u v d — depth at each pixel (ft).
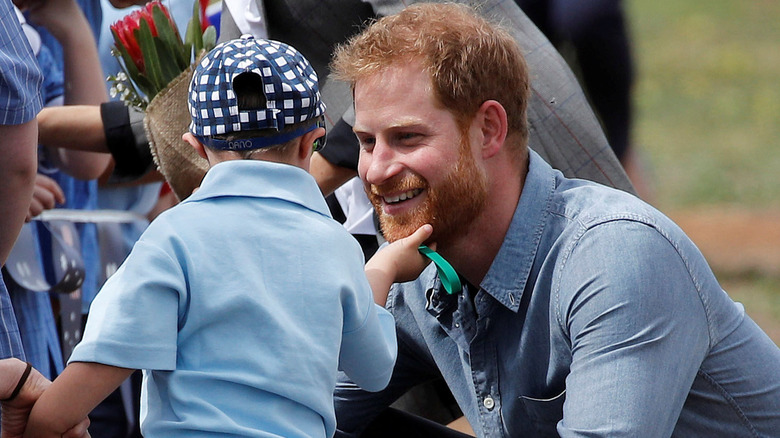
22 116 31.78
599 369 26.61
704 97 147.64
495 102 27.63
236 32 38.27
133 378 45.57
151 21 36.73
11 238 33.40
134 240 46.73
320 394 25.88
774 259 84.02
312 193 27.45
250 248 25.89
